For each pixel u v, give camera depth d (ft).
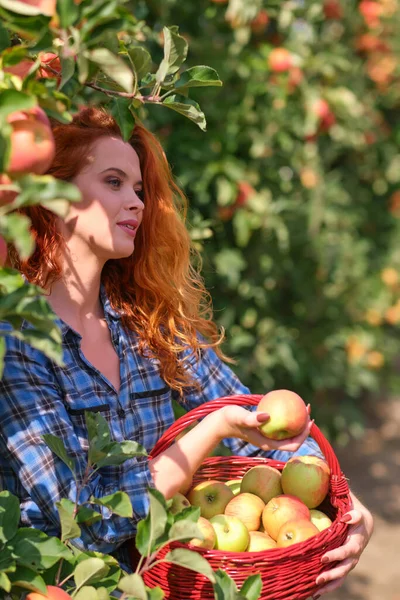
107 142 9.49
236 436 9.21
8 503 7.40
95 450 7.88
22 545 7.14
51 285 9.64
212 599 8.50
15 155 5.88
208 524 9.02
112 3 6.17
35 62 6.42
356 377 27.45
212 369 11.26
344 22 25.72
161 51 16.80
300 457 10.33
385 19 26.09
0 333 5.89
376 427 34.27
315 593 9.02
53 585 7.70
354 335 26.99
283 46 21.84
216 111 20.16
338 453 31.22
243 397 9.43
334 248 25.40
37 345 5.89
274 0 19.52
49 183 5.61
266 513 9.60
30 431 8.77
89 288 9.75
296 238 23.48
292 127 21.85
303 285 25.00
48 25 6.25
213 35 19.93
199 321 11.37
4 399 8.84
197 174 19.62
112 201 9.45
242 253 22.56
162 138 19.54
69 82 6.91
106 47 7.23
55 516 8.68
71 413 9.29
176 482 9.13
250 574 8.44
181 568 8.51
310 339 25.63
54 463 8.74
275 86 20.88
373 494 27.89
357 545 9.34
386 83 27.53
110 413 9.61
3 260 6.27
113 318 10.16
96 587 7.93
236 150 21.77
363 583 21.94
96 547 8.83
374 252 30.37
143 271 10.52
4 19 6.40
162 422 10.19
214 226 21.25
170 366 10.36
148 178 10.71
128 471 8.96
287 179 23.21
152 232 10.64
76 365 9.43
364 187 30.58
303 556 8.67
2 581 6.44
